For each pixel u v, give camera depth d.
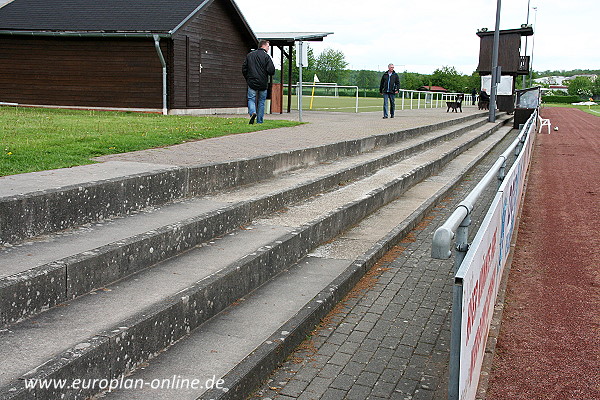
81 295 4.38
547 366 4.66
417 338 4.93
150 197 6.68
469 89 111.75
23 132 10.31
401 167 12.60
